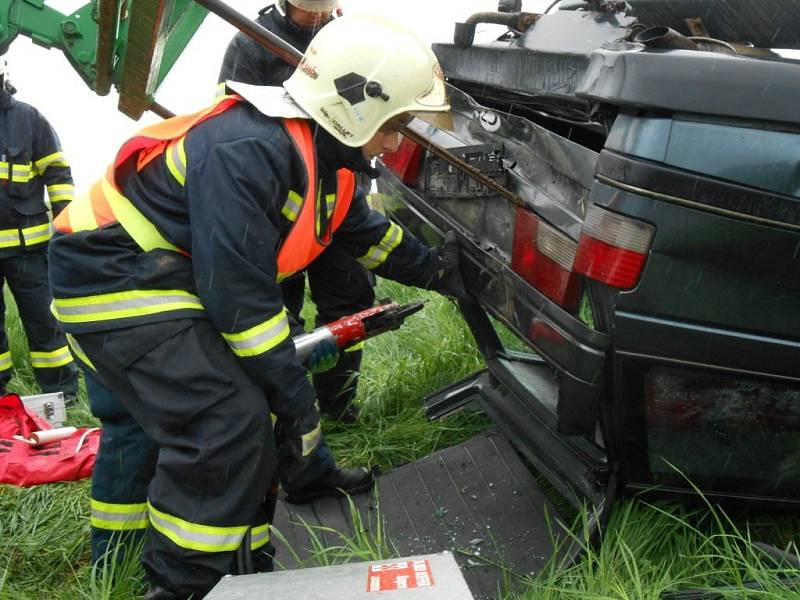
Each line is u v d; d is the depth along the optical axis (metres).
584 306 2.22
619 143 2.03
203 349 2.12
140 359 2.13
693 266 2.09
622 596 2.11
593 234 2.07
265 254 2.05
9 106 3.89
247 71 3.40
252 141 2.04
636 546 2.37
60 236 2.22
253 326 2.06
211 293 2.02
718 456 2.36
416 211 3.04
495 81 2.65
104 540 2.47
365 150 2.24
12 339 4.53
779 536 2.58
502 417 2.98
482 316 3.06
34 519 2.87
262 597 1.60
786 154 2.09
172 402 2.12
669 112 2.01
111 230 2.16
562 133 2.97
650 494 2.44
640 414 2.24
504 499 2.86
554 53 2.35
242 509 2.16
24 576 2.64
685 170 2.03
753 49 2.39
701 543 2.46
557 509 2.76
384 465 3.25
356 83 2.11
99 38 2.82
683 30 2.88
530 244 2.39
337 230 2.69
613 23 2.37
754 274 2.14
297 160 2.11
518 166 2.48
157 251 2.15
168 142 2.18
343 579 1.65
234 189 2.01
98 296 2.15
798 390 2.32
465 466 3.06
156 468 2.21
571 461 2.53
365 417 3.56
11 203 3.87
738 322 2.18
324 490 2.94
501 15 2.76
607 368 2.18
